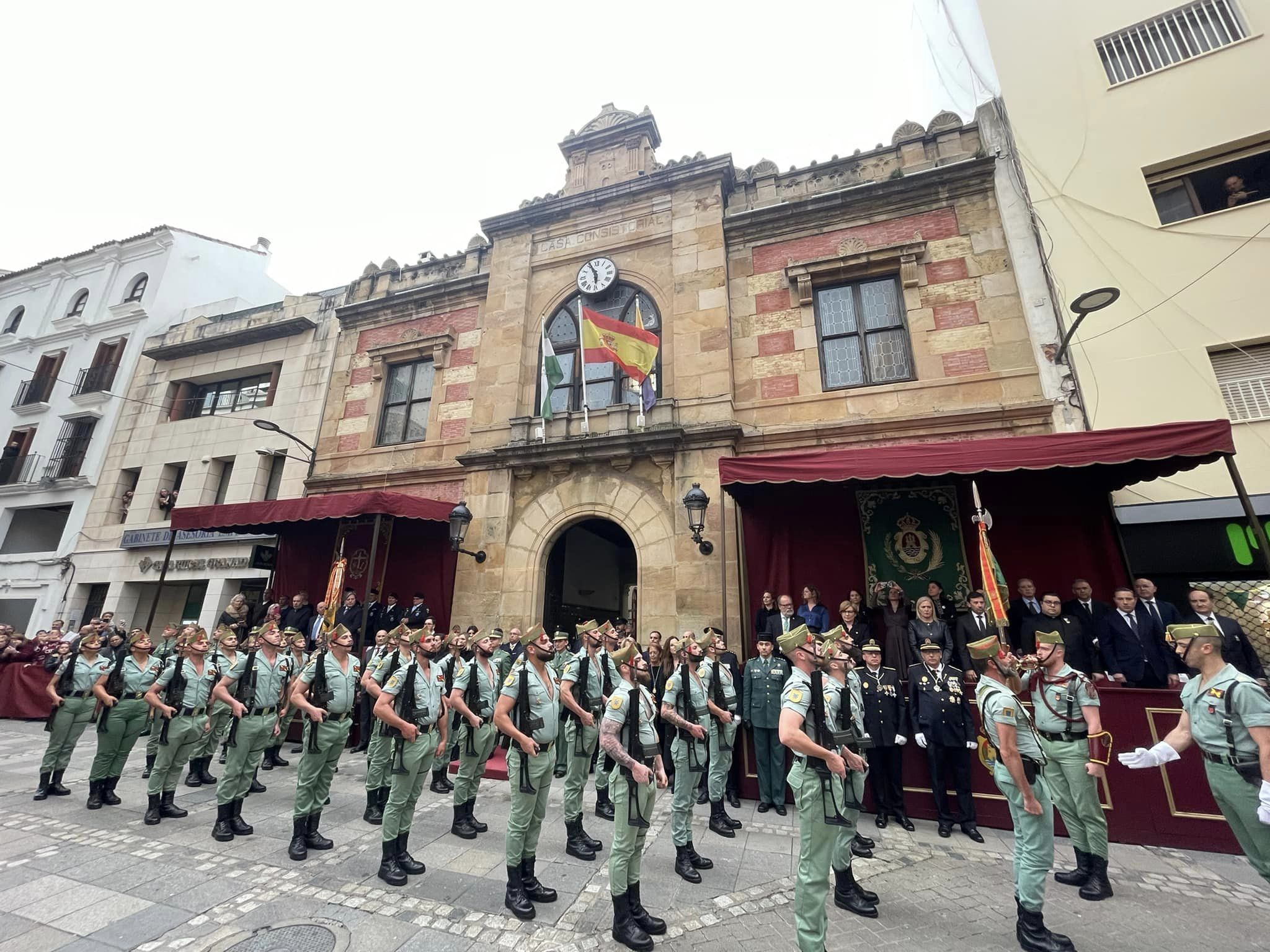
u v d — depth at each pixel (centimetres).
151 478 1612
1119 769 555
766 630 736
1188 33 927
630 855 375
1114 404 809
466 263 1394
